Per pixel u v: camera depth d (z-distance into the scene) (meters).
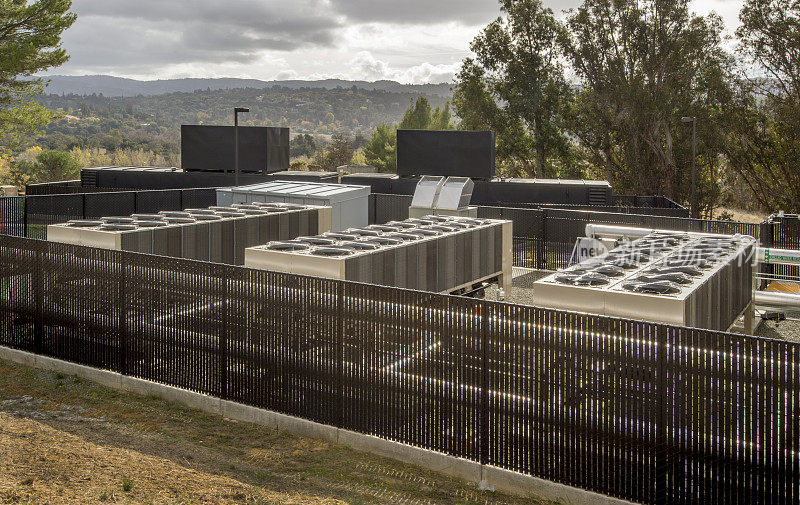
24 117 35.09
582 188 28.17
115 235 12.45
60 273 11.31
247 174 31.19
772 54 43.72
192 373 10.06
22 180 58.50
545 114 52.50
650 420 6.86
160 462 7.61
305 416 9.11
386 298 8.34
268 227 15.77
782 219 19.47
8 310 12.06
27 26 33.25
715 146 44.31
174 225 13.62
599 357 7.07
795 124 41.88
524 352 7.49
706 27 45.91
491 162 29.03
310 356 9.00
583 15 48.47
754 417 6.37
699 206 47.16
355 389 8.68
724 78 45.53
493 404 7.71
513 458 7.62
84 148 137.38
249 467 7.93
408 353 8.24
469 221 16.38
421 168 29.91
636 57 47.78
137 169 33.25
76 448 7.58
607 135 48.78
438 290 13.89
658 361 6.79
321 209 17.47
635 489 6.97
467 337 7.82
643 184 47.66
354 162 86.50
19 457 6.91
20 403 9.84
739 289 12.79
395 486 7.64
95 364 11.07
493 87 53.72
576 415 7.24
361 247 12.09
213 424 9.42
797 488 6.20
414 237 13.38
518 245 22.64
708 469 6.62
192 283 9.94
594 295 9.27
